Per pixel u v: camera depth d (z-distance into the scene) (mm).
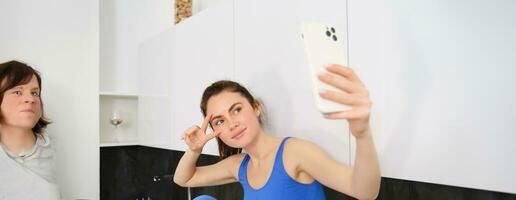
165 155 1792
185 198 1649
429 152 551
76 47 1717
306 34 459
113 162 1898
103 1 1906
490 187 484
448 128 528
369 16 640
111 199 1874
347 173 542
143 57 1681
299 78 776
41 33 1625
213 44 1091
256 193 727
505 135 469
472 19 503
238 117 727
